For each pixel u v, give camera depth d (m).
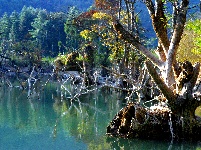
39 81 42.22
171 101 12.84
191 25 16.19
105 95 30.45
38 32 78.69
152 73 12.31
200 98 12.63
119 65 28.72
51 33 79.19
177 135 13.13
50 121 18.25
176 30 13.09
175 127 13.12
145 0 14.12
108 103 25.59
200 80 13.03
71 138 14.42
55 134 15.23
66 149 12.88
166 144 12.88
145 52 13.87
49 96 29.89
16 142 13.96
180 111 12.96
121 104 25.02
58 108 22.98
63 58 44.03
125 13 29.61
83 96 29.97
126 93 30.50
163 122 13.18
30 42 62.97
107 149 12.67
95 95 30.59
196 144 12.80
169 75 13.49
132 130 13.38
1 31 83.56
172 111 13.07
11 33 81.00
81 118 19.08
